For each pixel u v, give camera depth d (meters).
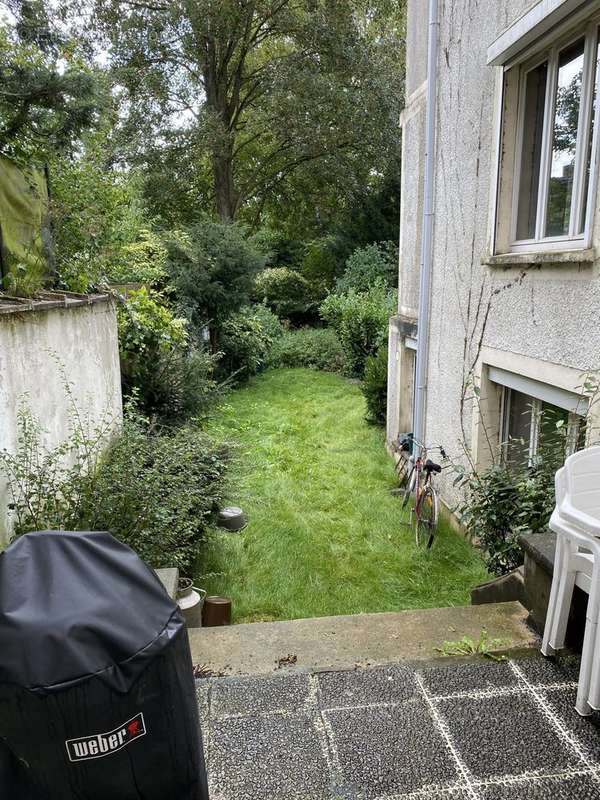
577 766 1.92
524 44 4.20
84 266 5.71
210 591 4.89
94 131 5.78
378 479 7.90
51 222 5.40
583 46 3.81
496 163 4.78
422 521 6.06
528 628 2.81
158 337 7.80
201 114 17.98
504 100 4.62
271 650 2.73
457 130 5.71
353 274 18.91
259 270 14.91
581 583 2.38
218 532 5.72
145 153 17.66
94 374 5.18
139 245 11.14
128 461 4.13
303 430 10.51
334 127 18.23
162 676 1.10
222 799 1.83
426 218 6.55
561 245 4.07
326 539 5.98
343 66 17.72
